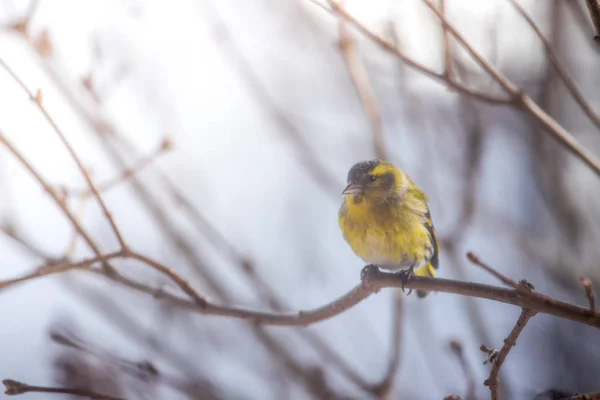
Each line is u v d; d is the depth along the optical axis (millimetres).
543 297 5867
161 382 8648
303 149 11172
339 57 12023
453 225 10812
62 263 7840
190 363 9773
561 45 11398
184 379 9422
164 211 10320
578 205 11570
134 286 8227
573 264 11305
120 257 7578
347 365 9852
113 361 8562
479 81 10203
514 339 6133
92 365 8680
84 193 8297
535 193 11805
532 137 11688
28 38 8891
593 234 11500
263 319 8016
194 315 10297
